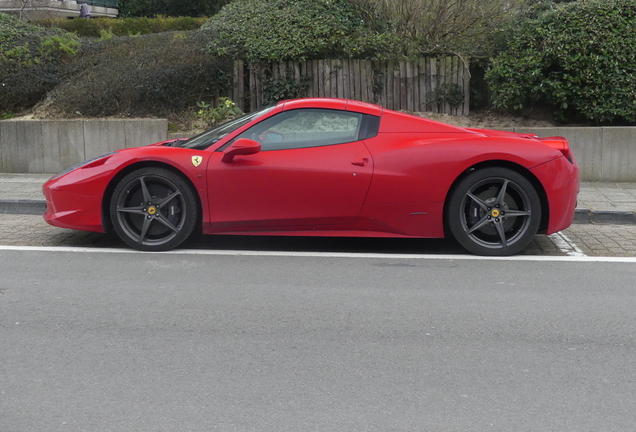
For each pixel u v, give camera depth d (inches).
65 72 467.2
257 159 230.7
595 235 274.2
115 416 118.6
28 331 160.1
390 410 121.0
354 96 447.2
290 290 193.8
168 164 232.2
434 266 222.4
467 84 436.1
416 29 447.8
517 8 445.4
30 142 412.5
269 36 457.7
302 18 466.6
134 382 132.6
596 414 120.0
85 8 858.1
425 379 134.3
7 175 402.9
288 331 160.6
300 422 116.5
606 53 394.9
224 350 148.8
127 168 236.2
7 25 492.1
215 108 444.5
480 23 439.8
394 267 220.8
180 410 120.9
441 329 162.6
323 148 232.4
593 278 209.2
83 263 223.5
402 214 231.3
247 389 129.5
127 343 152.8
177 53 451.8
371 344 152.6
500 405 123.2
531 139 238.5
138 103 443.8
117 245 251.6
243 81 456.8
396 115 238.7
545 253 243.0
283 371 137.7
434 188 228.8
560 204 232.2
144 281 202.4
